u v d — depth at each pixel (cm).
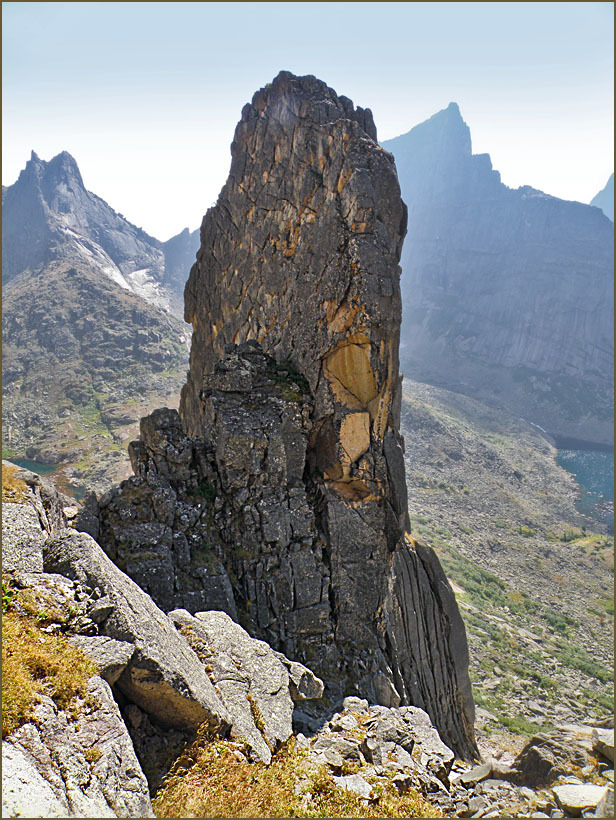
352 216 1892
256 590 1642
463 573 6075
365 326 1819
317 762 966
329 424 1884
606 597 6075
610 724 1463
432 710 1903
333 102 2188
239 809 729
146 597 1041
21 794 554
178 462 1759
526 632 4697
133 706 859
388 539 1842
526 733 2617
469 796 1105
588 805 1008
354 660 1642
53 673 763
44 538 1088
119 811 631
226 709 933
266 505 1730
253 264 2355
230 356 1992
